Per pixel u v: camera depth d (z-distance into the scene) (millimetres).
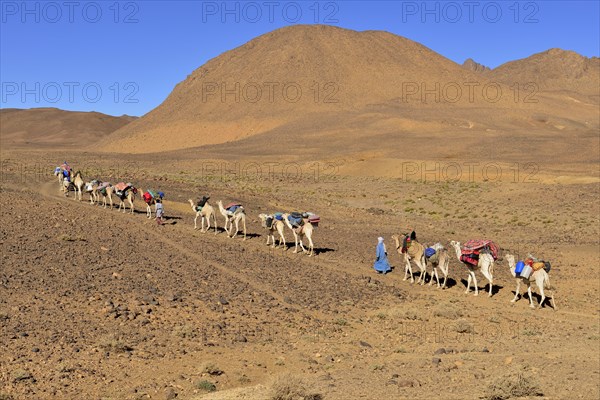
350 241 33750
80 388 12297
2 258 21469
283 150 118625
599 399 11609
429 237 37281
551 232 41906
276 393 11422
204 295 20422
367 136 126125
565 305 23688
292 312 19672
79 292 18984
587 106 195375
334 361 14984
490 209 51875
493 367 14430
